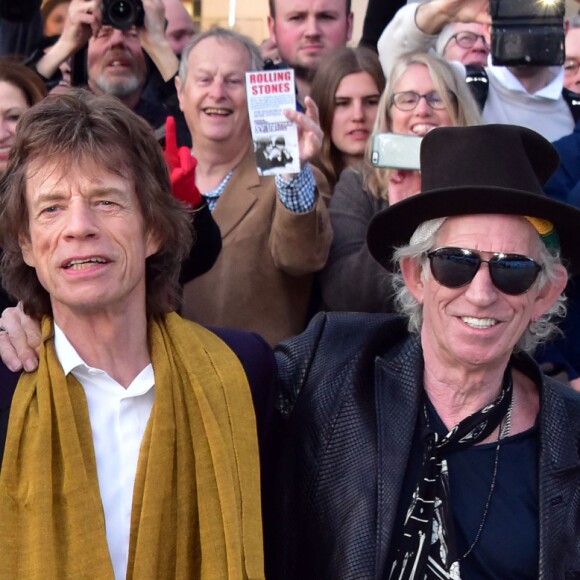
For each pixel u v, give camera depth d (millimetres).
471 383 5211
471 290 5012
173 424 4832
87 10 9117
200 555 4789
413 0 10102
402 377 5316
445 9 8914
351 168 8039
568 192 7961
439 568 5004
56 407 4656
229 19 12656
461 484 5137
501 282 5008
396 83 7770
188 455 4852
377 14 10203
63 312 4793
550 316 5562
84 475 4574
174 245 5012
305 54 9734
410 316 5570
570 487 5098
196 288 7625
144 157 4801
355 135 8555
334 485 5168
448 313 5121
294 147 7227
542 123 8766
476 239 5023
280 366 5559
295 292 7703
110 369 4859
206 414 4883
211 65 8078
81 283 4602
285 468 5320
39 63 9273
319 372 5496
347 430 5242
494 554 5012
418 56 7793
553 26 8500
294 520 5262
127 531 4688
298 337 5711
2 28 10312
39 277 4707
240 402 5035
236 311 7590
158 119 9289
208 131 8023
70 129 4652
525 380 5477
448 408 5270
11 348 4820
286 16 9781
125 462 4785
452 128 5160
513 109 8734
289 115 7207
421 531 5039
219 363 5082
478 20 8820
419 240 5219
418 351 5383
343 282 7574
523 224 5066
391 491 5051
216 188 8070
